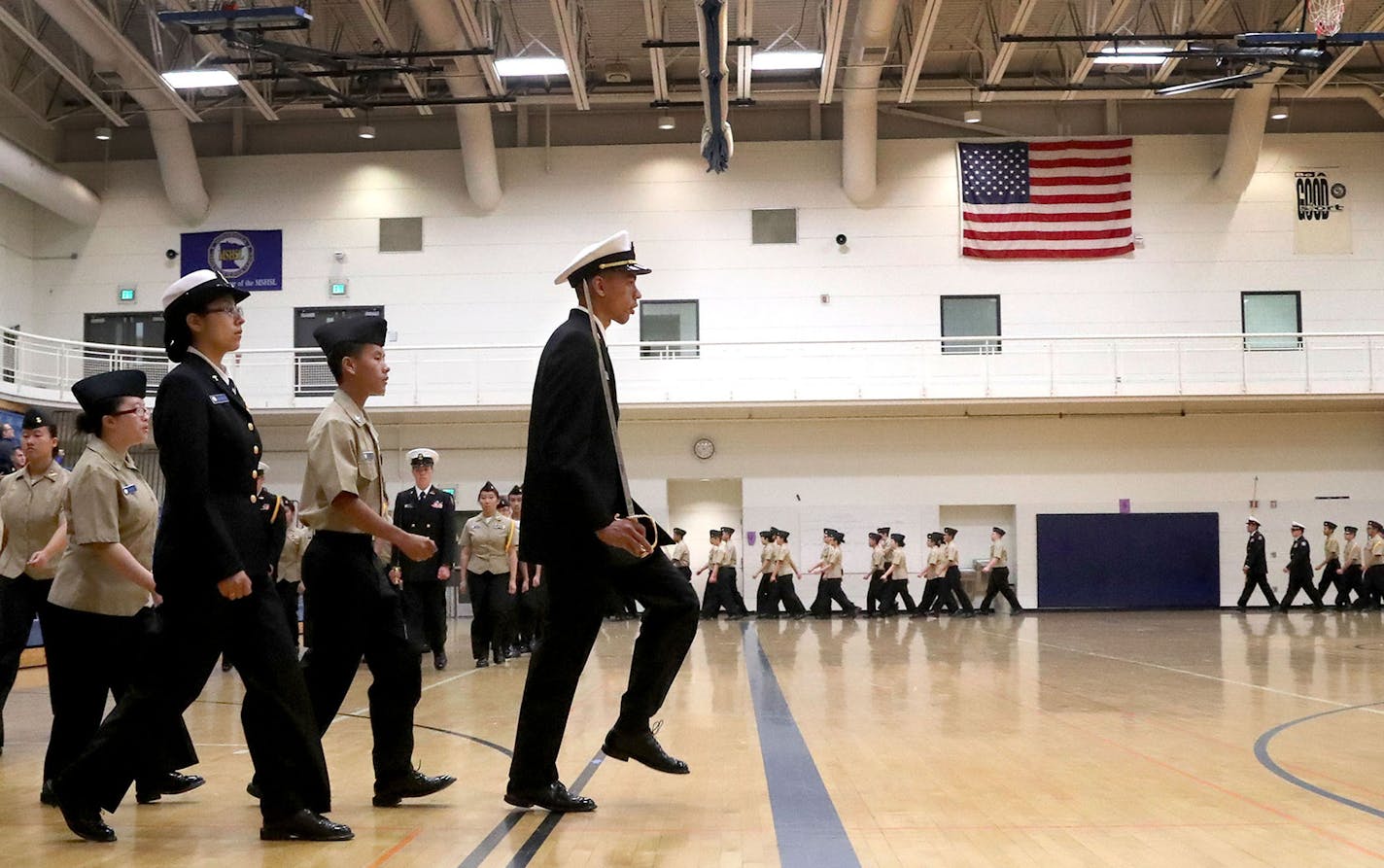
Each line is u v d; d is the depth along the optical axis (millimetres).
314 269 24078
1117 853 3395
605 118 24531
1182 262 23781
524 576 13430
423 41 21984
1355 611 21797
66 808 3707
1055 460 23828
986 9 21094
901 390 23344
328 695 4195
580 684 9492
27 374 20938
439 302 23984
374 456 4277
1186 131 24297
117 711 3744
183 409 3672
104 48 19062
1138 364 23484
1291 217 23859
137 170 24312
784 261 23969
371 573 4223
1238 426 23828
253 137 24656
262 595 3811
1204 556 23609
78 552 4609
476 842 3584
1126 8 19250
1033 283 23812
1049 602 23500
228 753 5883
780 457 23922
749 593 23656
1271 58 17641
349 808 4211
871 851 3424
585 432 3869
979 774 4918
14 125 23172
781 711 7406
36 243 24188
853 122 22719
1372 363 23219
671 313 23922
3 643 5953
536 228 24109
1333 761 5262
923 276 23844
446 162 24297
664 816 3996
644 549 3779
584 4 20172
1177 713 7145
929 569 22172
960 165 23844
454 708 7871
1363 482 23719
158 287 24016
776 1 20359
